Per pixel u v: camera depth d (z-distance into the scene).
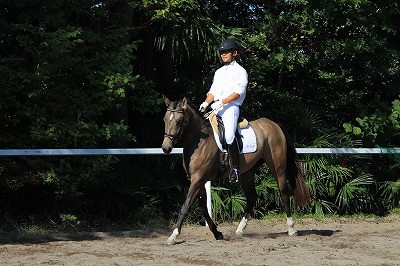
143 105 12.88
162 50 14.05
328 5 14.45
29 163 11.41
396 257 8.59
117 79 11.89
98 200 12.87
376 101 15.77
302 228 12.49
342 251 9.04
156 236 11.30
